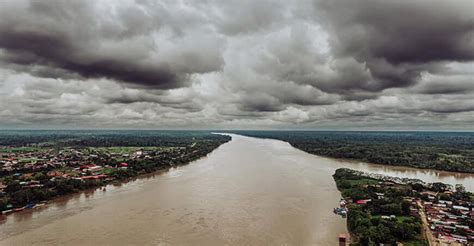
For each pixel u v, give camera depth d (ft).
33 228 283.79
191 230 275.39
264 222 293.64
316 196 382.42
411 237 253.03
